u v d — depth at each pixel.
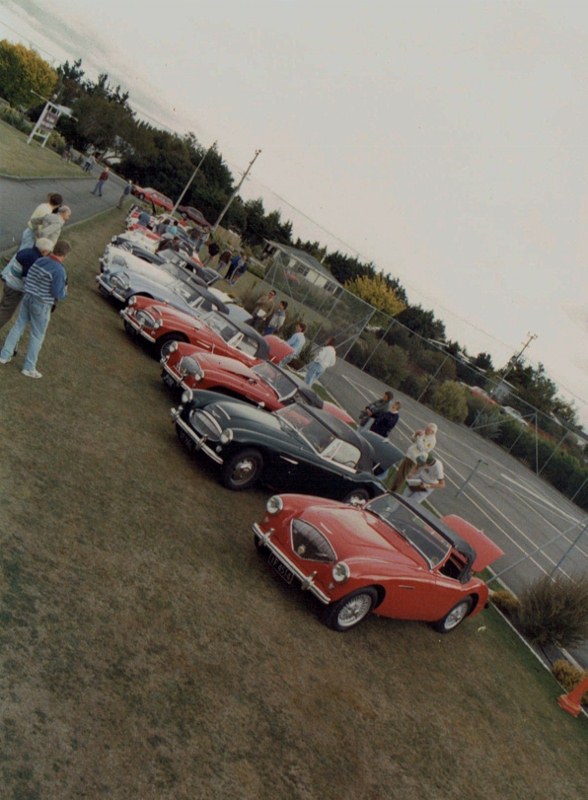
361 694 6.27
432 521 8.25
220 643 5.61
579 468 30.84
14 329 7.96
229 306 16.28
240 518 8.19
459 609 8.58
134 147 87.88
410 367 35.00
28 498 5.85
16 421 7.03
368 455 9.87
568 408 47.19
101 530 6.07
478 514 17.06
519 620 10.73
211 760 4.34
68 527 5.80
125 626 5.05
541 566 15.30
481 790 5.94
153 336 11.87
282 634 6.38
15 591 4.67
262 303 19.78
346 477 9.52
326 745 5.25
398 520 8.16
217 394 9.27
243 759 4.54
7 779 3.32
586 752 7.93
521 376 58.28
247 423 8.66
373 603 7.14
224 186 100.44
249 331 13.11
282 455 8.80
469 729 6.86
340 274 89.06
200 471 8.75
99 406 8.75
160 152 90.69
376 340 32.53
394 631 8.06
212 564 6.75
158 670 4.83
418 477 11.65
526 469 32.25
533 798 6.32
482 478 23.08
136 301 12.40
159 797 3.80
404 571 7.23
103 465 7.29
